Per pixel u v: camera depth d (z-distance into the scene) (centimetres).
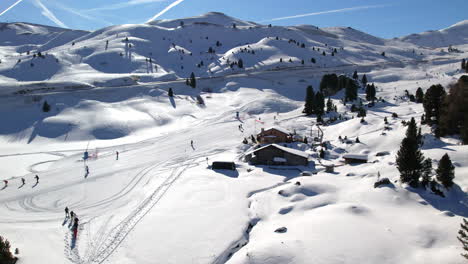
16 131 8925
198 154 6525
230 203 3775
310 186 4000
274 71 17825
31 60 17338
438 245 2431
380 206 3278
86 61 19938
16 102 10669
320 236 2658
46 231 3309
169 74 16900
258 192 4231
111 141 8306
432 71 16288
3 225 3472
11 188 4788
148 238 3014
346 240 2562
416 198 3391
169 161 6094
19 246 2994
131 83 14762
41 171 5753
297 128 8219
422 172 3691
